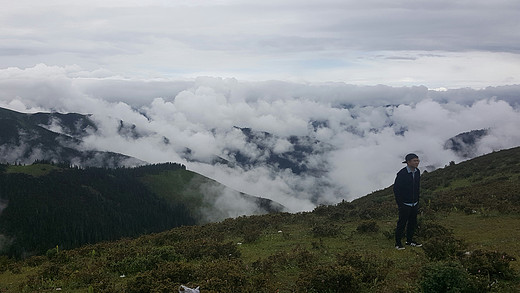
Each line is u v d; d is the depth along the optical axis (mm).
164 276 10430
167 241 18328
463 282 8164
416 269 10484
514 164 34188
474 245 12680
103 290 10375
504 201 20094
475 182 31422
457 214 19234
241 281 9953
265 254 14367
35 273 13773
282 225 20641
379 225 18359
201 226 22344
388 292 8906
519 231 14375
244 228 19859
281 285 10039
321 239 16000
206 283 9609
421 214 19125
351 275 9297
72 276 12281
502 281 9055
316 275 9555
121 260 13648
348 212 22281
